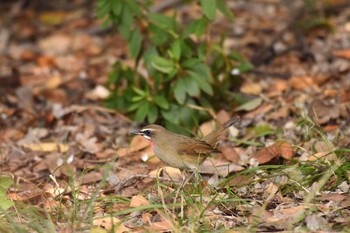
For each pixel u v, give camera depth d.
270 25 19.12
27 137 13.91
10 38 20.31
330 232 8.80
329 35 17.75
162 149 10.81
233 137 12.91
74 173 11.87
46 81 17.28
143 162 12.01
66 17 21.45
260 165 11.26
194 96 13.20
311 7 17.89
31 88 16.12
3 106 15.90
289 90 14.92
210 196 9.94
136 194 10.57
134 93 14.18
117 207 9.98
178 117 13.13
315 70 16.08
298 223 9.12
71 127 14.12
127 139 13.44
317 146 11.55
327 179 9.98
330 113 12.88
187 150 10.72
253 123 13.43
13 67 18.27
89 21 20.92
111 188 10.90
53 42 19.69
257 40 18.02
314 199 9.73
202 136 12.55
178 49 12.86
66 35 20.17
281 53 17.09
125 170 11.50
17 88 16.88
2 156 12.97
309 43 17.44
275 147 11.44
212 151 10.79
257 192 10.25
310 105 13.46
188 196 9.85
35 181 11.65
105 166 11.27
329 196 9.73
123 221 9.38
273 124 13.27
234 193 10.17
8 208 9.95
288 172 10.38
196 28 13.02
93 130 13.93
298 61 16.67
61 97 16.08
